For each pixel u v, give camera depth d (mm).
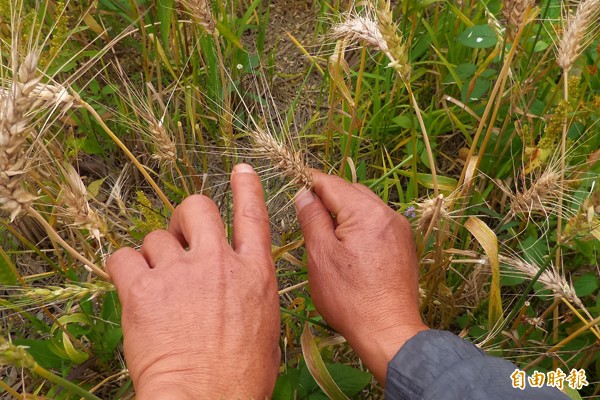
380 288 389
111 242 450
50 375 313
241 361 318
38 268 585
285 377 437
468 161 472
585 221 399
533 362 486
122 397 500
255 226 368
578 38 460
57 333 498
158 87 624
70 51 611
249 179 384
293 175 421
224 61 657
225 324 321
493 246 451
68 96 355
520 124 540
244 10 750
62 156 518
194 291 327
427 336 353
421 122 438
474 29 564
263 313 339
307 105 702
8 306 426
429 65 685
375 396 540
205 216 356
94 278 498
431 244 537
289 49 742
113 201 622
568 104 443
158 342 317
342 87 478
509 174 602
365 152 675
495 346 520
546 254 540
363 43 464
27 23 468
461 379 325
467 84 602
